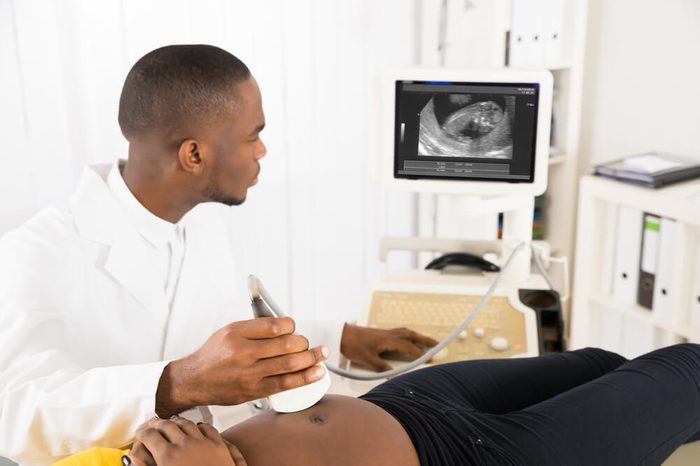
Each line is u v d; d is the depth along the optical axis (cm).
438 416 117
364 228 295
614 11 273
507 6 256
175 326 147
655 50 260
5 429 116
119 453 102
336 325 156
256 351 104
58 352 124
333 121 277
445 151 165
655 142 266
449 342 148
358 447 108
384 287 174
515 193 165
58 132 221
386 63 283
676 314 222
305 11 260
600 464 116
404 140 165
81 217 138
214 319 157
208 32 242
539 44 264
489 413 129
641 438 121
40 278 129
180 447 98
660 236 226
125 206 141
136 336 143
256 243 270
